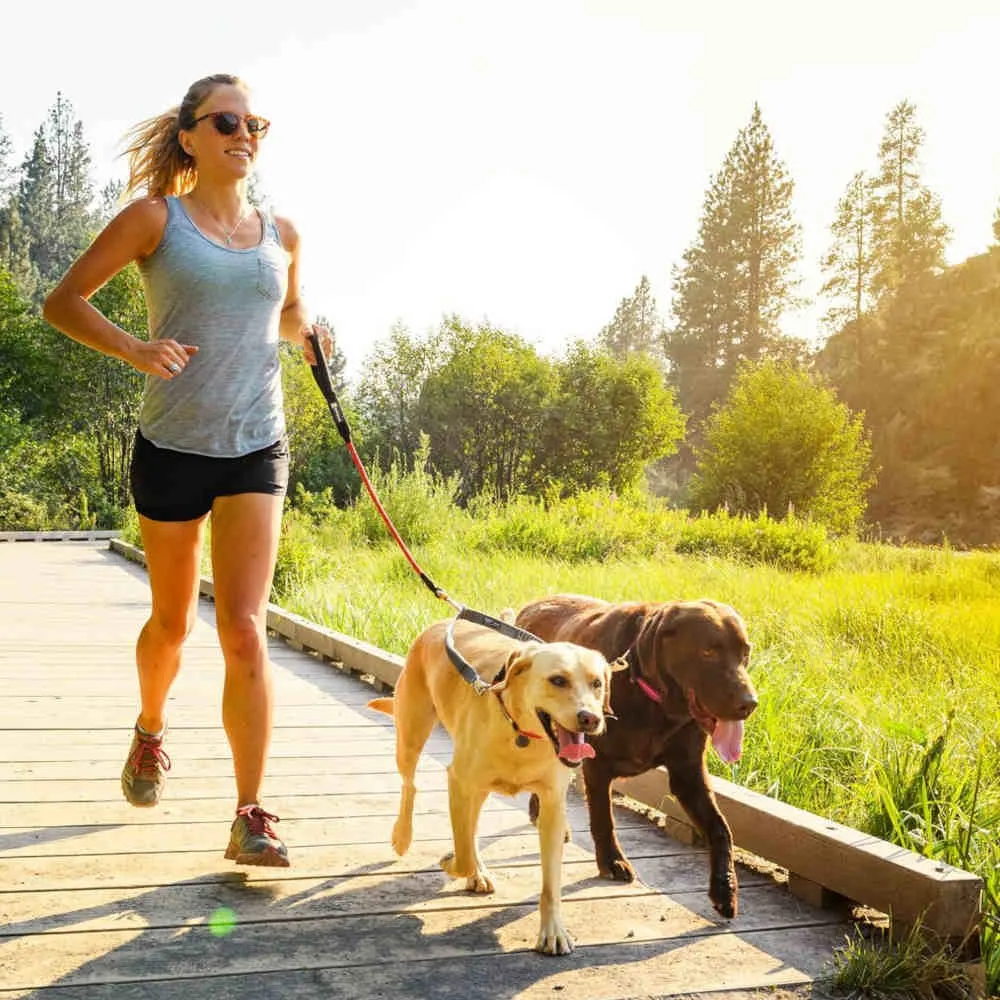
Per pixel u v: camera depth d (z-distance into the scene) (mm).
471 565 14422
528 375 45812
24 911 3322
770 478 37188
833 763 5367
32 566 18328
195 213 3639
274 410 3756
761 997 2938
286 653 9102
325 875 3750
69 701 6617
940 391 60312
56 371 41062
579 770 4988
